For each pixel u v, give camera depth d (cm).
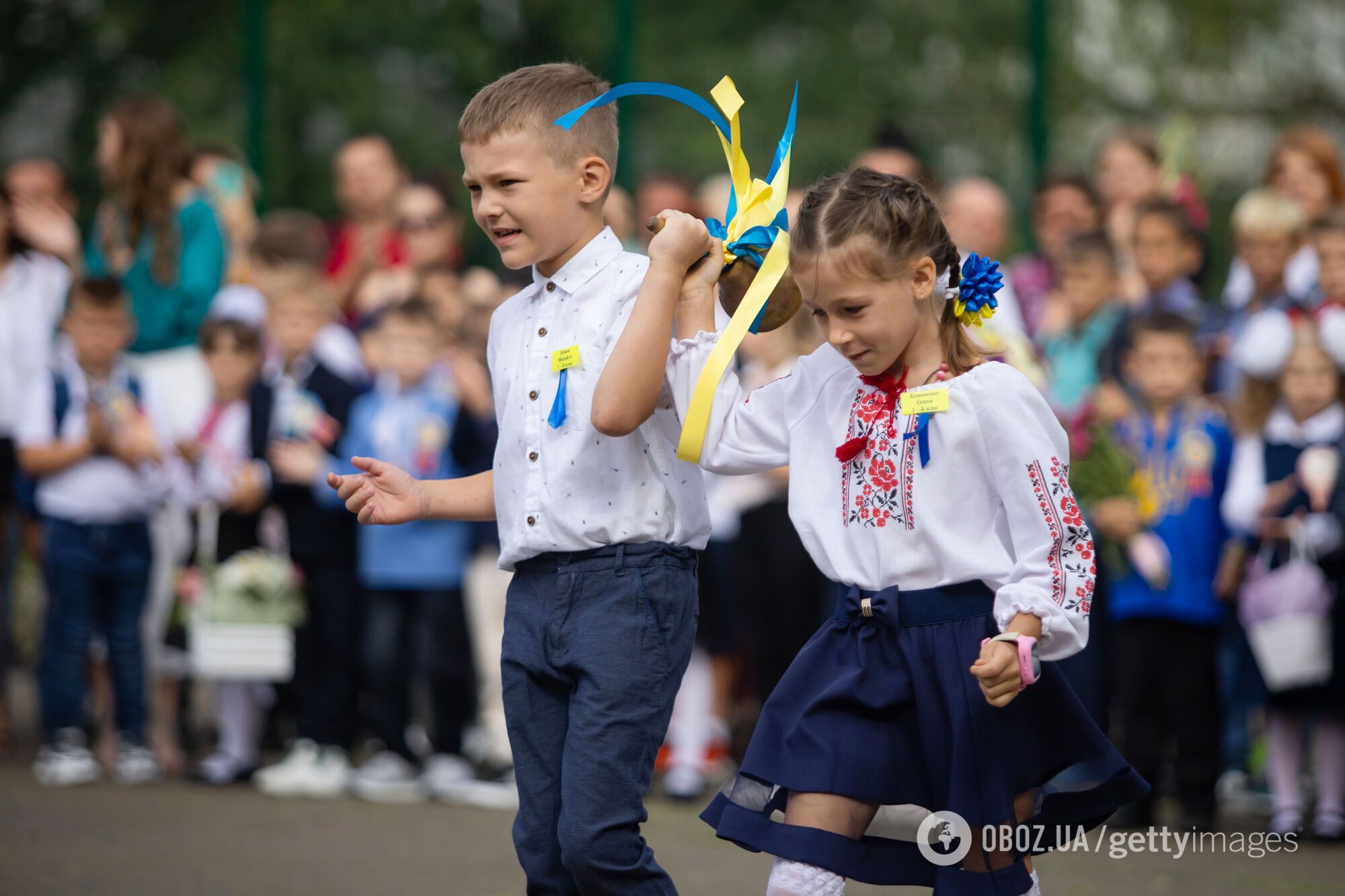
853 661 702
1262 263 1409
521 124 728
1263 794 1333
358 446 1363
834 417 721
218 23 2614
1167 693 1212
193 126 2558
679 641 736
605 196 762
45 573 1403
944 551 683
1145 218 1439
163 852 1105
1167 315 1263
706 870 1059
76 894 987
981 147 2669
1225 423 1254
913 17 2844
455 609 1340
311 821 1219
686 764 1318
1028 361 1165
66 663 1391
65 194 1814
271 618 1350
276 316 1423
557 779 735
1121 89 2961
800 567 1347
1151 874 1059
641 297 708
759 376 1318
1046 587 665
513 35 2717
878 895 1028
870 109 2817
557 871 731
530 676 737
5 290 1541
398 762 1353
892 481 695
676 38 2731
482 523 1387
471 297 1562
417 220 1681
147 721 1420
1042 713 702
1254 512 1207
